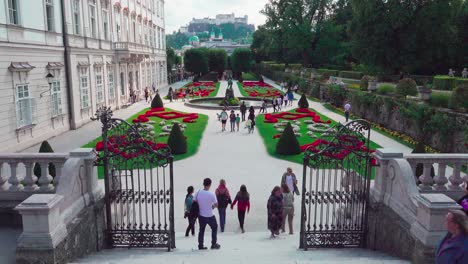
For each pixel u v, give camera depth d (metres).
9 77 18.44
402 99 24.92
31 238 5.88
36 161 8.18
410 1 40.38
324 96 41.75
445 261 4.34
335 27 71.75
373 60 43.91
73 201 7.36
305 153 8.24
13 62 18.72
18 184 8.21
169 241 8.05
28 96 20.20
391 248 7.61
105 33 33.84
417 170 9.77
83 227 7.33
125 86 39.62
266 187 13.88
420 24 40.72
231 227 10.65
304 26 70.31
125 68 39.69
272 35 77.69
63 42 24.72
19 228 7.82
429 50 42.56
